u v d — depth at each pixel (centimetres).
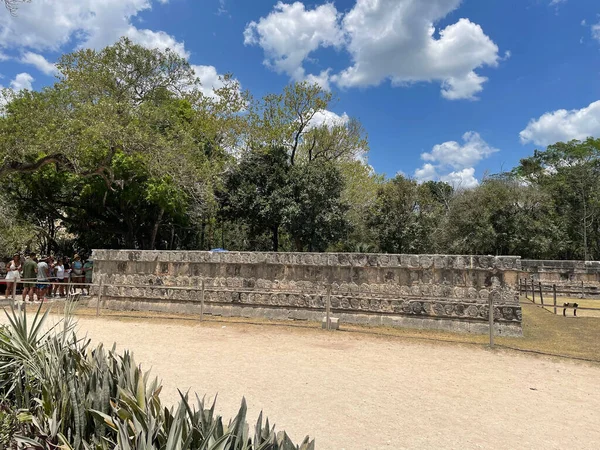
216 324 1180
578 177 3591
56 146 1470
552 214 3378
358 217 3300
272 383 671
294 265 1261
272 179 2694
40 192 2550
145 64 2706
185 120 2739
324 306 1217
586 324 1282
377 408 577
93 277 1464
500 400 630
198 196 2348
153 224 2894
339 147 3044
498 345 971
